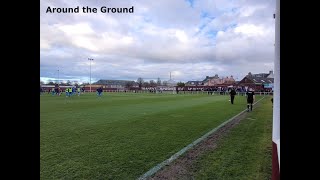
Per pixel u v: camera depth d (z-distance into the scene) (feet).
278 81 10.26
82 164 18.35
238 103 92.63
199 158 19.97
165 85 422.82
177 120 43.21
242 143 25.46
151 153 21.40
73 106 75.15
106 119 44.42
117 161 19.10
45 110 61.67
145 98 135.33
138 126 36.35
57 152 21.70
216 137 28.58
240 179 15.40
